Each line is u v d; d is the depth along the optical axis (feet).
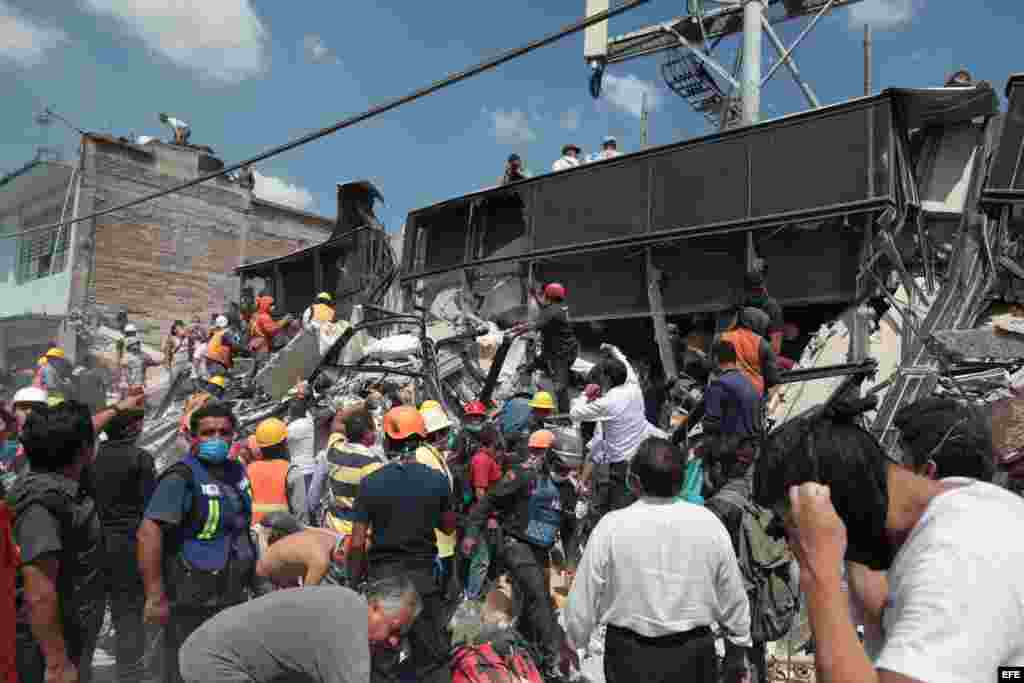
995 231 26.43
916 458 7.93
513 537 15.78
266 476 17.51
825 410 4.59
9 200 92.53
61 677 9.59
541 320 29.22
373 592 9.19
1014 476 14.88
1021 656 3.44
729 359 17.83
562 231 37.99
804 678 15.15
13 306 87.35
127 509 13.67
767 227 30.58
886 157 27.37
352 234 57.11
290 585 13.11
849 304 28.63
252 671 8.13
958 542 3.71
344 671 8.02
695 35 50.44
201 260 90.02
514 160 42.78
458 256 45.14
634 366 36.22
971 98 28.22
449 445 23.44
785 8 48.14
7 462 23.17
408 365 35.63
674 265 34.24
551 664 14.90
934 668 3.35
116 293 83.20
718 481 15.69
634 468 10.41
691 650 9.52
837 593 3.78
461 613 14.99
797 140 30.07
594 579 10.03
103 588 12.02
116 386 65.98
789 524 4.21
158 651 14.48
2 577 6.41
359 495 13.00
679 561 9.64
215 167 92.48
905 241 29.99
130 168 85.51
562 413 28.60
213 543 11.97
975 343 20.71
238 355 51.03
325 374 38.58
